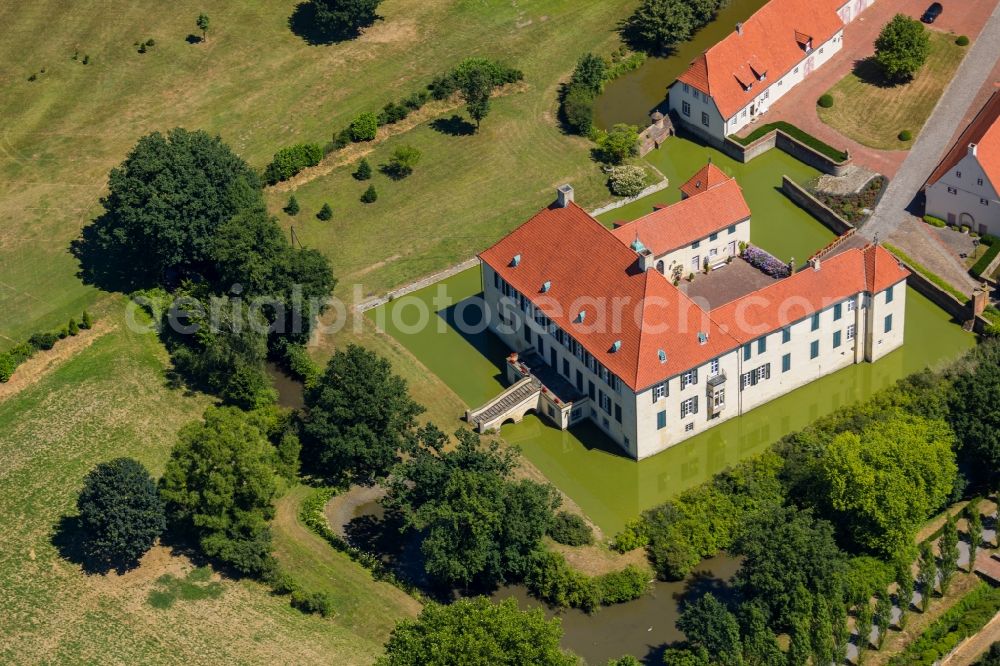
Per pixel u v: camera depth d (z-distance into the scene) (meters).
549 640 193.62
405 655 193.88
